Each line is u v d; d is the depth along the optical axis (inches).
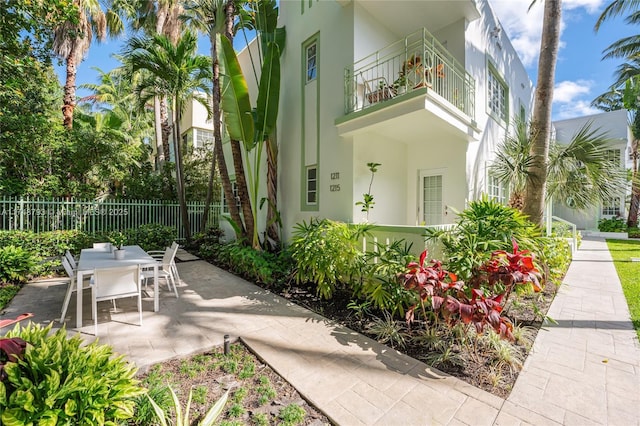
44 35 267.1
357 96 271.7
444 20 298.7
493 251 152.6
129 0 538.6
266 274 246.1
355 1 271.6
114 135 456.4
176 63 388.5
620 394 105.2
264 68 284.8
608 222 691.4
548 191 296.4
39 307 192.5
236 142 312.5
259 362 130.9
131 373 93.7
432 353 134.8
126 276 165.9
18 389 69.3
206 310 190.9
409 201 319.3
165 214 479.2
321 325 168.6
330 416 95.4
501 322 119.8
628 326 161.6
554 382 112.7
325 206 294.5
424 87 208.5
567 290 226.7
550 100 237.1
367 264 203.0
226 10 312.7
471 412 97.3
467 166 283.4
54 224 366.0
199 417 94.7
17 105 318.7
